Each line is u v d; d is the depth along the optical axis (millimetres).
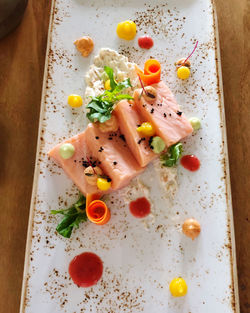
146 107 226
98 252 223
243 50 281
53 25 258
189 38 258
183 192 230
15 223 258
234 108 272
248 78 276
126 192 231
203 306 214
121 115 226
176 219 226
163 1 266
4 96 276
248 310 243
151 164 235
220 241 221
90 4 264
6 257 252
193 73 250
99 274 220
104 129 226
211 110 242
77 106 243
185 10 263
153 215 227
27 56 283
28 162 267
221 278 216
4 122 273
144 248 223
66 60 253
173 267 219
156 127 225
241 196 259
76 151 230
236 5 289
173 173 231
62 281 218
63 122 242
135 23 262
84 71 252
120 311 215
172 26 261
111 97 224
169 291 216
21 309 214
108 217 224
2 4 260
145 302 216
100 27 260
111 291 218
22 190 263
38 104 276
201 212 226
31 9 291
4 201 261
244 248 251
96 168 223
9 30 282
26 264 219
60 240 224
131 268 220
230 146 267
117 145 229
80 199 228
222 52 282
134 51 257
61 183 232
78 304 216
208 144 237
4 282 249
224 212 225
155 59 255
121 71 247
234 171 263
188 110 244
